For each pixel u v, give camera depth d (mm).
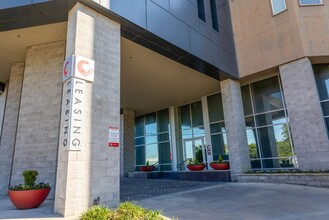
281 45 11766
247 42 13156
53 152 8633
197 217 5746
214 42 12008
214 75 12758
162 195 8914
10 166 10266
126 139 19797
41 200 6688
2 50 9977
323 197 7477
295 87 11133
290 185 9734
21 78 11062
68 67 6500
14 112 10773
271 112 13164
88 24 7020
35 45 9703
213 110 16500
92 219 4531
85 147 6160
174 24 9734
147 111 20672
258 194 8336
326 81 11555
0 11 6934
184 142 18219
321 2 11508
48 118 9000
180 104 18781
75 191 5762
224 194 8633
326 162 9930
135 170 20906
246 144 12938
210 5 12633
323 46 10945
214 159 15883
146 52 10430
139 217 4559
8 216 5512
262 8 12758
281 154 12500
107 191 6402
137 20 8172
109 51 7434
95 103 6664
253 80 13781
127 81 13664
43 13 7195
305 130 10625
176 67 12000
